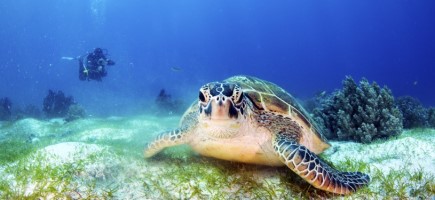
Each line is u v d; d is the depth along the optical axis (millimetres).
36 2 18312
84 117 4289
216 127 940
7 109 5203
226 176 1008
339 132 2010
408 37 25828
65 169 970
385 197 878
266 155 1053
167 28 27688
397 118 1915
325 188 889
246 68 29766
